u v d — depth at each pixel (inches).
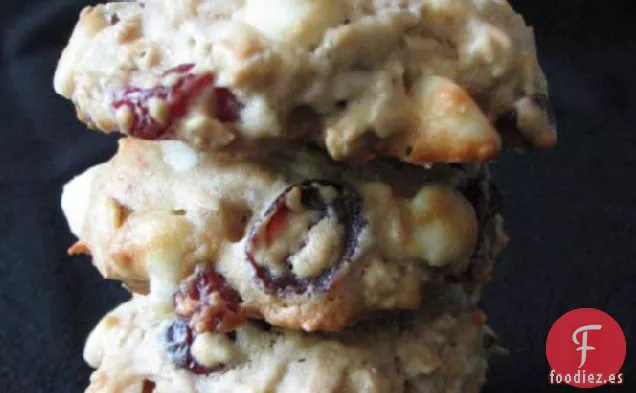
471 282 7.8
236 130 6.8
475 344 8.1
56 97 14.6
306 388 7.3
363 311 7.2
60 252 11.6
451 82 6.8
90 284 11.3
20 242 11.8
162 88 6.7
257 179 7.3
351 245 7.1
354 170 7.3
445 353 7.8
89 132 13.9
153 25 7.1
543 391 9.8
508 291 11.0
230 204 7.3
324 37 6.7
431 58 6.9
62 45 15.7
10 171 13.1
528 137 7.1
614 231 11.7
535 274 11.1
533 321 10.6
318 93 6.7
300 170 7.3
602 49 15.0
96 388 7.8
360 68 6.8
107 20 7.5
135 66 6.9
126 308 8.4
